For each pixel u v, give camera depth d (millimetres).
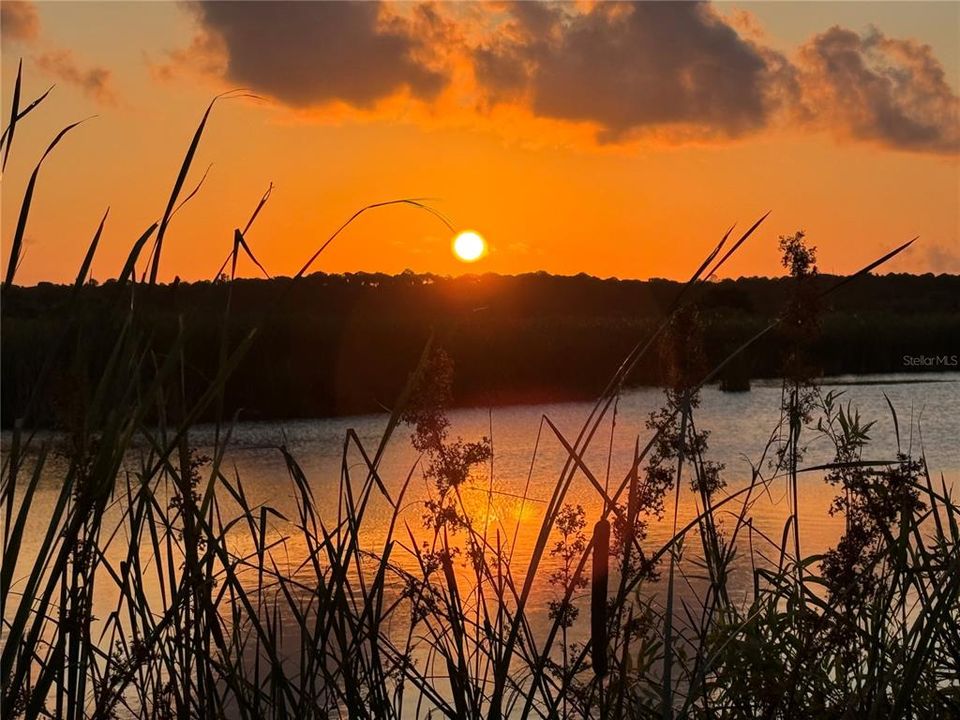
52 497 9664
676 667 3564
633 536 2502
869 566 2400
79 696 2506
